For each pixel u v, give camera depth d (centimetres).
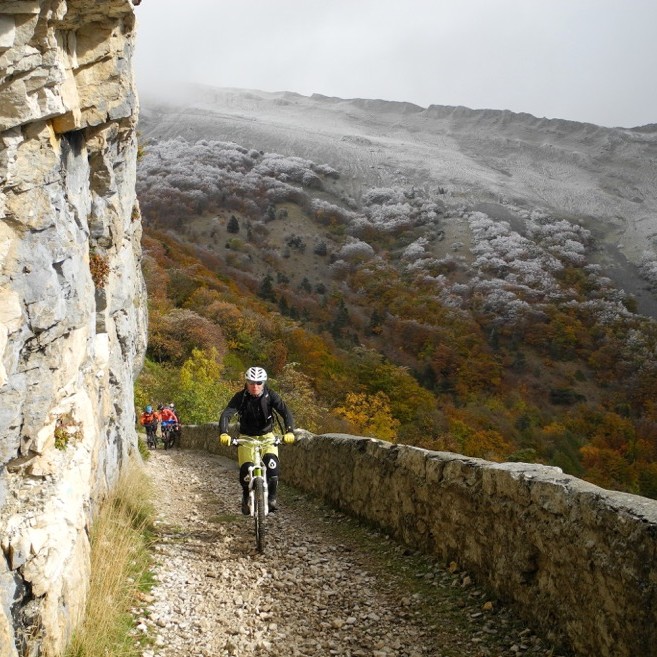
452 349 11075
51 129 424
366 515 680
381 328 12350
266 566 551
